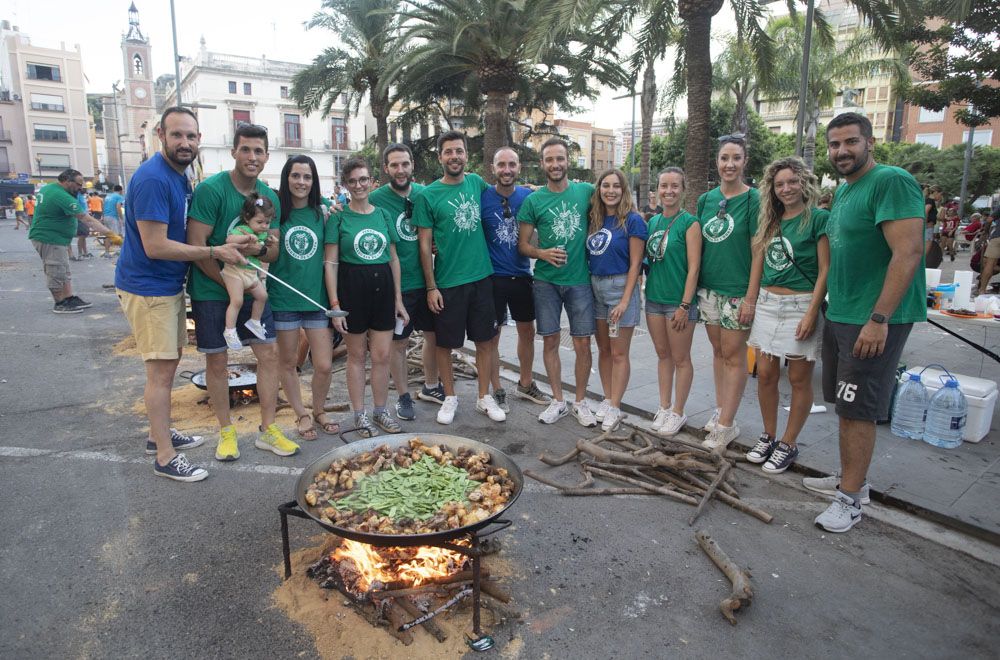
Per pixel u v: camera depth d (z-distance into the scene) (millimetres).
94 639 2463
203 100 47406
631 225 4551
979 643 2541
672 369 4773
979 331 7520
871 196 3113
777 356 3990
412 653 2404
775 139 33469
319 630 2518
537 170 26422
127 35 58875
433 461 3141
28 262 15016
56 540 3166
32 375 6016
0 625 2525
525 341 5395
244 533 3273
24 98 57875
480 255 4738
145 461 4133
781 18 20844
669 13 11562
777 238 3857
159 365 3793
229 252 3629
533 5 13438
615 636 2553
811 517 3562
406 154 4680
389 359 4730
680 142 31562
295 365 4527
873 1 11109
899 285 3002
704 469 3881
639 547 3227
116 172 67000
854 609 2752
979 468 4027
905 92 13617
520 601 2762
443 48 15336
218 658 2371
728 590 2879
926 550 3227
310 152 51906
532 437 4750
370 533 2352
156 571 2922
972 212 29734
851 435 3322
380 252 4445
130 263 3641
